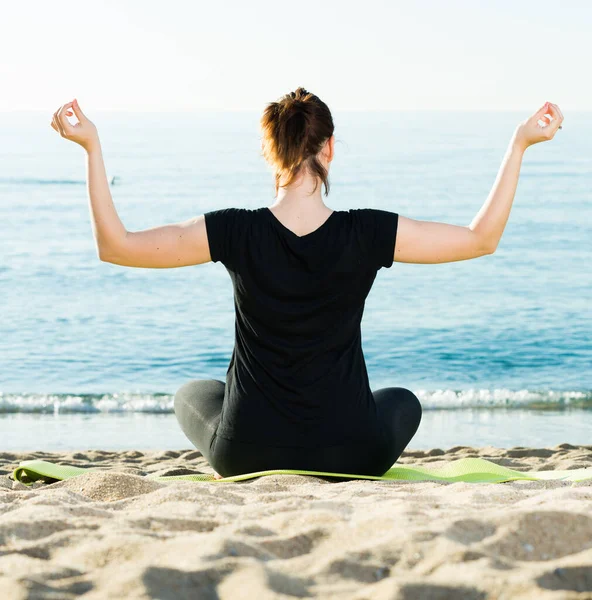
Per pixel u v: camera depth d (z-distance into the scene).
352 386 3.13
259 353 3.09
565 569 1.61
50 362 11.99
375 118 167.62
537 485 3.14
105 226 2.85
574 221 27.11
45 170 58.69
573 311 15.06
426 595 1.51
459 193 38.62
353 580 1.63
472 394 10.12
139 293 16.62
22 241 23.73
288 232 2.93
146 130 127.75
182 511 2.22
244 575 1.61
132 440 8.15
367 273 2.98
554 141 77.25
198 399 3.47
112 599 1.54
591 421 8.98
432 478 3.51
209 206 35.09
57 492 2.66
